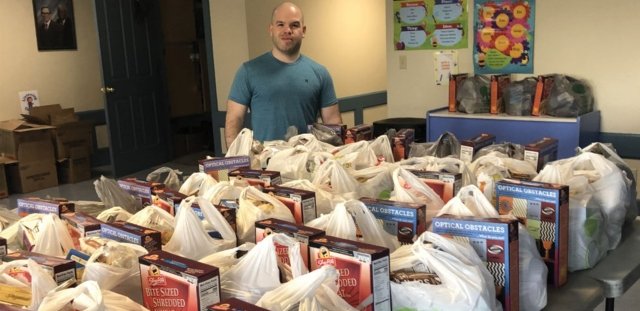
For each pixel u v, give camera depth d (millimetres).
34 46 6227
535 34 3744
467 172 1733
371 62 6102
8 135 5672
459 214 1357
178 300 1037
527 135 3471
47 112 6086
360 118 5988
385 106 6328
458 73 4055
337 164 1789
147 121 6676
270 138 3061
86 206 1788
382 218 1438
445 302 1123
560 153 3377
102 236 1368
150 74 6699
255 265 1127
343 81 5762
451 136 2188
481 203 1383
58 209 1563
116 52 6219
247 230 1408
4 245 1334
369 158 2064
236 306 962
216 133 5484
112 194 1805
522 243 1340
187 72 7531
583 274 1554
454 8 4016
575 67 3645
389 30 4363
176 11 7270
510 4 3787
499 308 1228
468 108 3725
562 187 1447
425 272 1177
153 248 1287
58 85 6492
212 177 1886
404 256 1209
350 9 5734
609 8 3467
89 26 6723
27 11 6133
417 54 4258
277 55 3082
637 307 3000
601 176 1727
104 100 6148
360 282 1105
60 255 1388
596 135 3576
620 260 1637
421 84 4289
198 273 1020
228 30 5102
